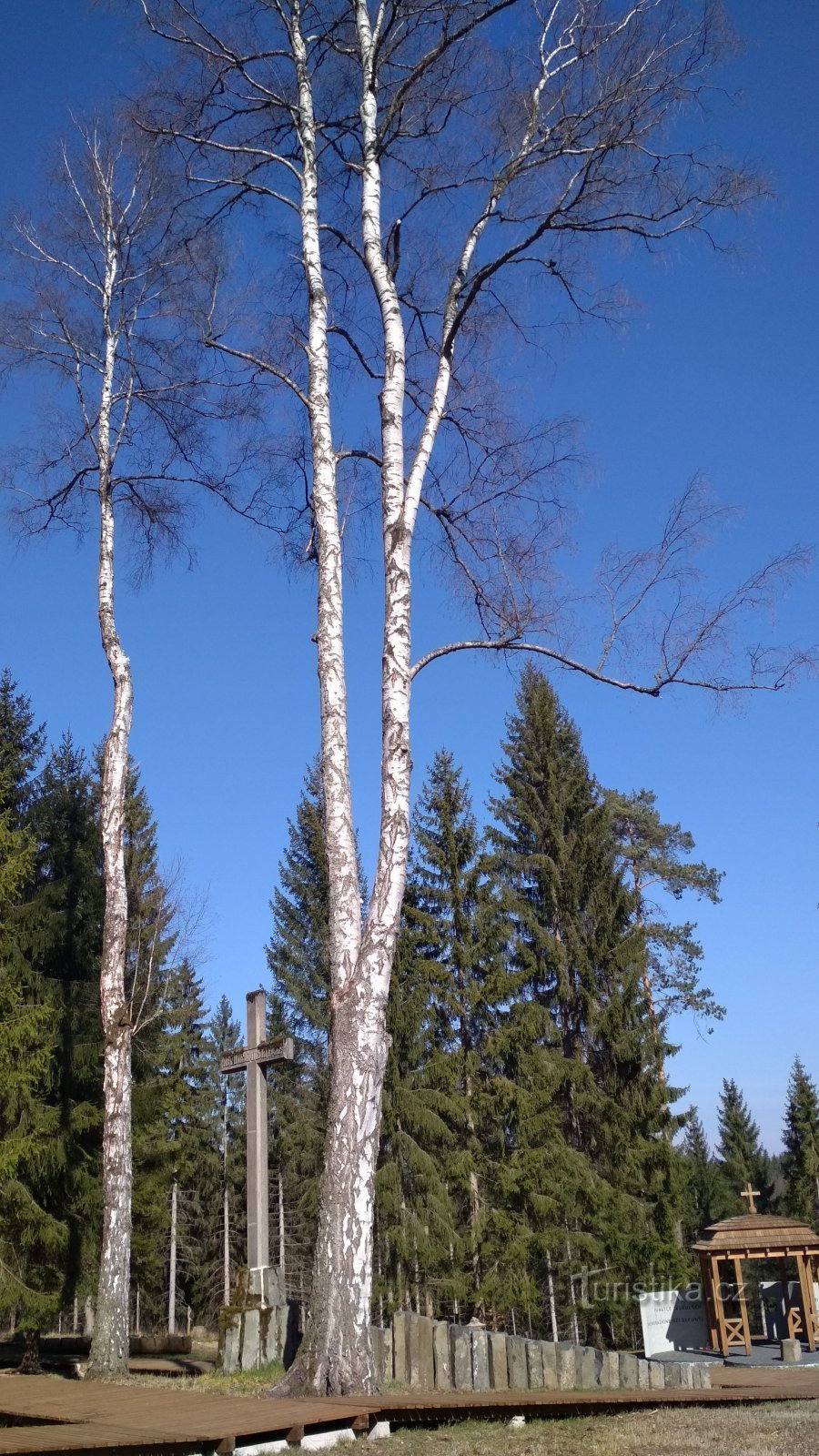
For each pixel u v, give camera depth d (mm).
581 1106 25016
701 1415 9570
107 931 14836
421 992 24531
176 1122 41281
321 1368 9047
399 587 11297
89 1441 6688
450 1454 7543
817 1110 52719
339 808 10695
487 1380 11109
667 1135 26000
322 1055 28844
